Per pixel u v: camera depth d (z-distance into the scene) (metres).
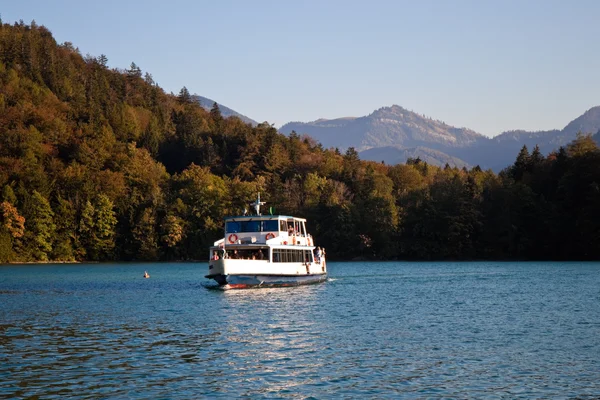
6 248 158.50
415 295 74.12
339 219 179.12
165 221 177.12
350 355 39.41
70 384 32.84
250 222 80.06
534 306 62.97
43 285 91.88
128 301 68.38
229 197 185.75
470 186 186.00
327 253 181.25
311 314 57.16
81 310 60.72
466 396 31.12
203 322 52.28
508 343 43.09
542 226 172.00
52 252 167.12
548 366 36.53
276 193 191.38
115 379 33.78
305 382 33.41
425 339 44.62
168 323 51.78
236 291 76.38
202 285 89.69
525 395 31.25
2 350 40.66
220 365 36.81
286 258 81.69
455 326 50.31
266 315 56.41
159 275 115.12
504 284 90.06
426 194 185.62
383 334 46.66
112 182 182.00
